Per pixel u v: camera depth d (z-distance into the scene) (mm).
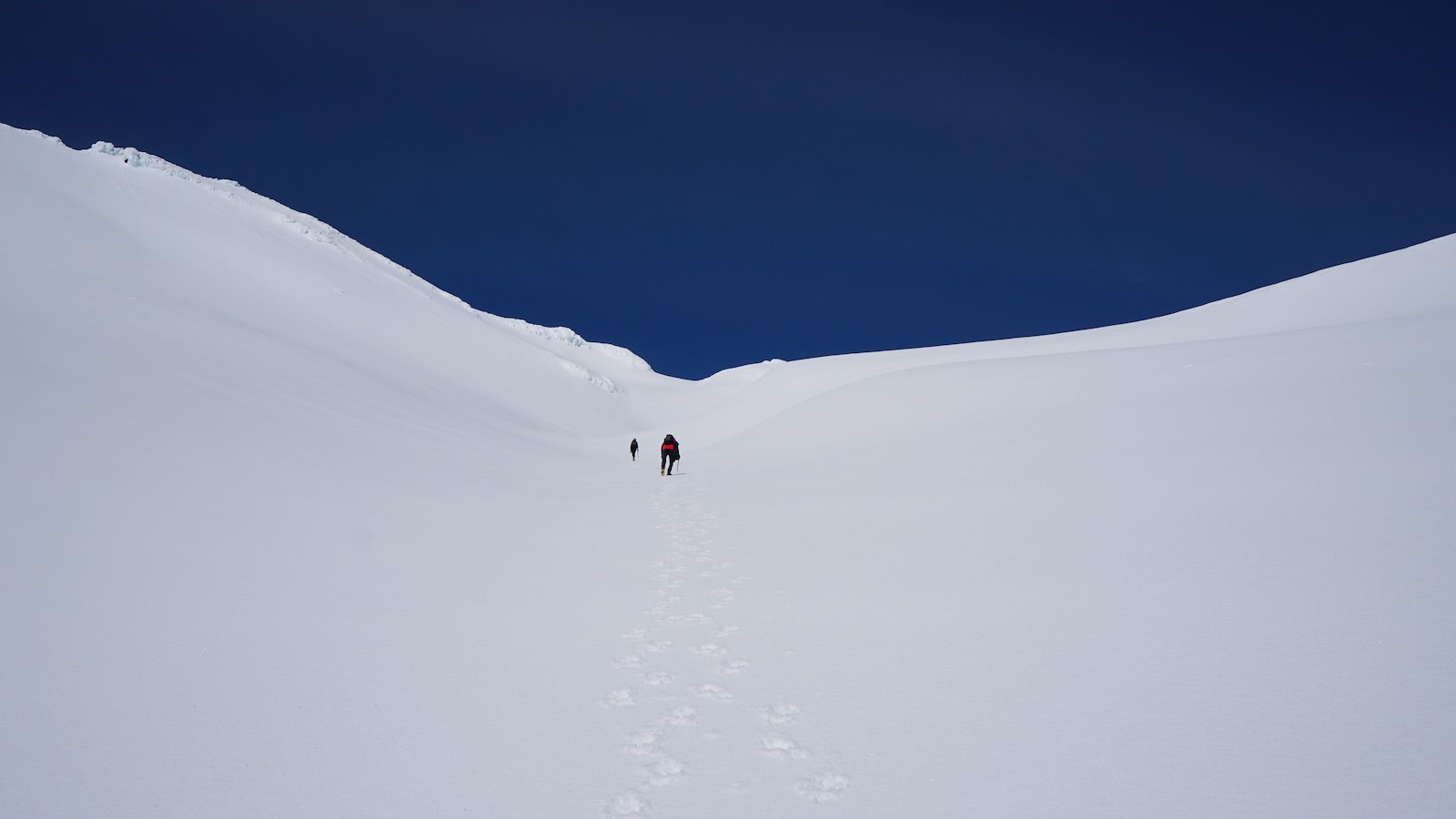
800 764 4559
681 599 8273
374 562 9594
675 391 145500
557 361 103938
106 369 17750
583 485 21062
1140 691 5027
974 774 4285
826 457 21766
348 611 7715
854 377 64688
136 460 12141
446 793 4348
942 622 6719
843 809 4051
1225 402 15891
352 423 22688
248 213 83188
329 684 5898
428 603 8125
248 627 7016
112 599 7230
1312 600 6102
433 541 11156
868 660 6086
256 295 57594
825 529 11320
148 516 9852
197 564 8547
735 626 7219
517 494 17141
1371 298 47562
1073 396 21703
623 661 6441
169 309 31219
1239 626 5820
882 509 12180
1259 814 3654
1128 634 5953
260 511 11227
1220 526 8422
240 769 4578
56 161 61844
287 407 21547
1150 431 14617
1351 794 3719
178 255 56531
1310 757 4062
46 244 39156
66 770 4457
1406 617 5562
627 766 4633
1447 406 11992
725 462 26344
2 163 53812
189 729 5059
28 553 7879
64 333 19766
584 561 10273
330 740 4988
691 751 4801
